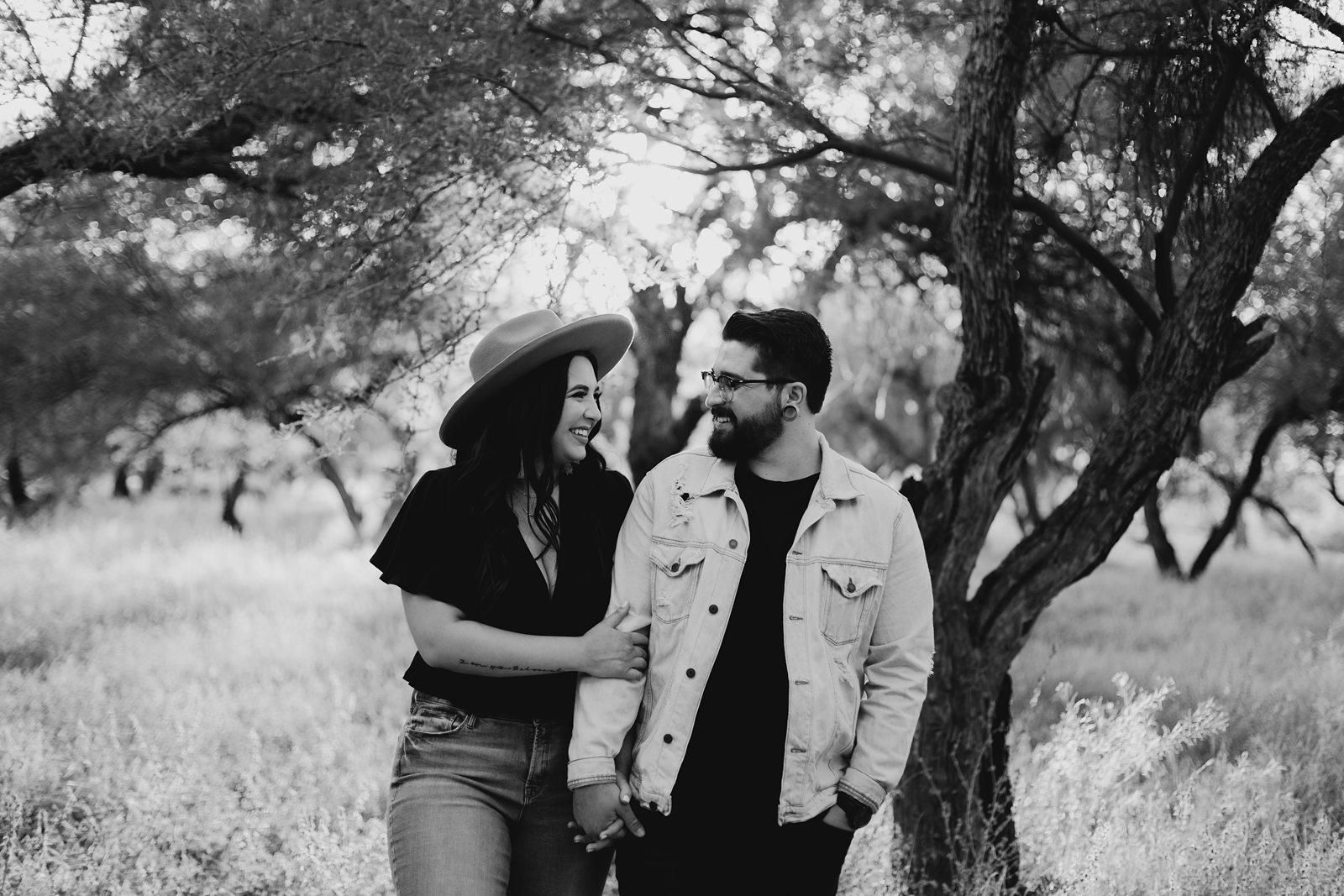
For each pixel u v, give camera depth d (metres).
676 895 2.37
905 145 5.67
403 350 4.41
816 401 2.54
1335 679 5.95
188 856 3.87
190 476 19.56
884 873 3.59
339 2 3.62
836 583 2.42
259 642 7.76
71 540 13.95
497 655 2.36
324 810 3.81
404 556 2.43
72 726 5.25
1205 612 10.64
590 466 2.73
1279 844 3.74
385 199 3.80
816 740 2.36
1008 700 4.00
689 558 2.44
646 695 2.47
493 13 3.72
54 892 3.40
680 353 8.36
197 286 10.12
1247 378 11.23
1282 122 3.94
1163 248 4.27
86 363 10.89
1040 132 4.98
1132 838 3.75
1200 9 3.80
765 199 5.85
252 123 4.27
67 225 5.34
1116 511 3.80
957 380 3.92
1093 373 7.14
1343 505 13.98
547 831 2.51
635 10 4.40
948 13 5.03
